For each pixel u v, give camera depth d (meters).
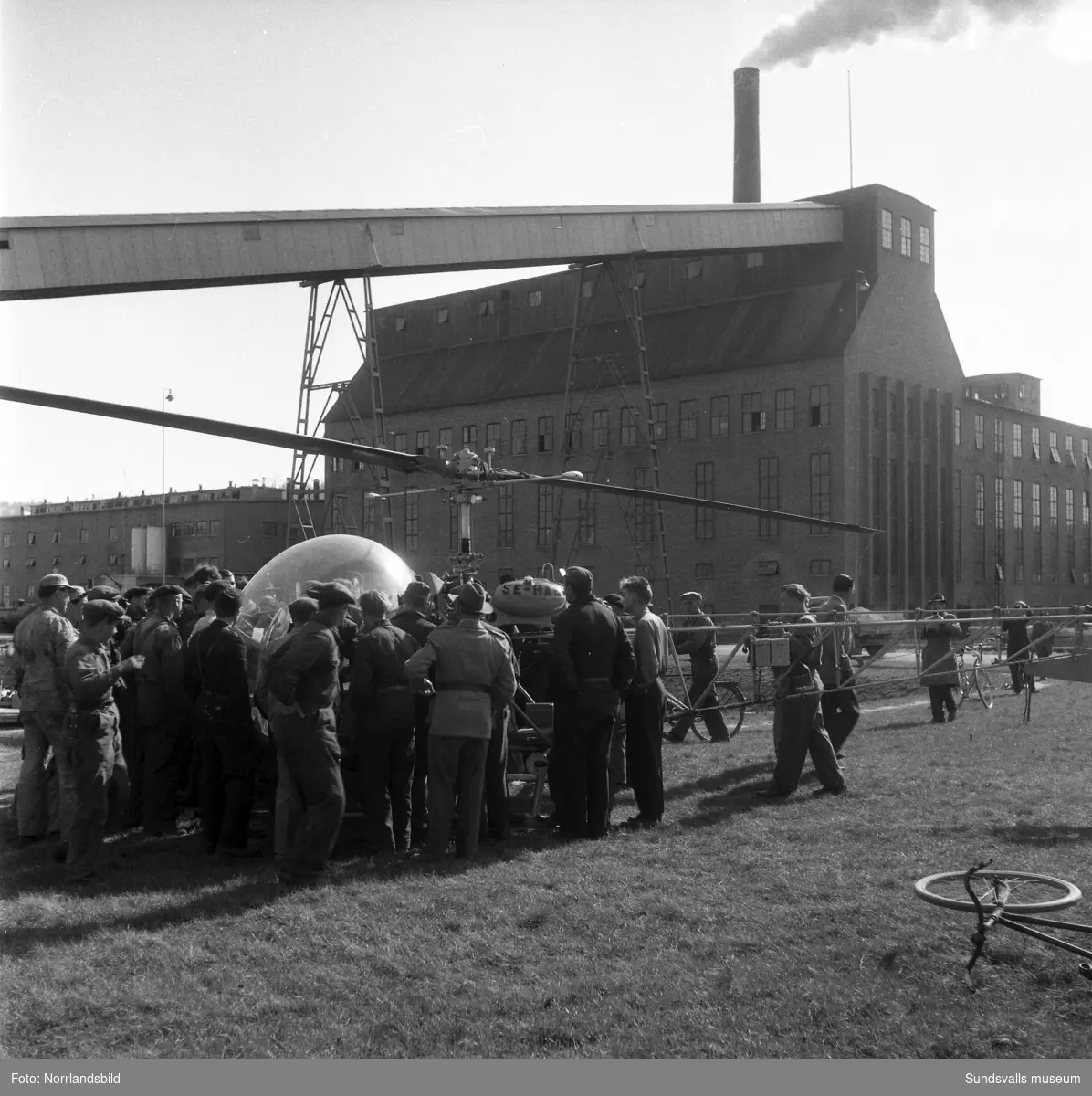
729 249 54.59
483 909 6.71
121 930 6.34
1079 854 7.96
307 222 36.81
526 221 44.62
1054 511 77.69
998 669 25.61
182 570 83.50
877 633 35.03
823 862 7.84
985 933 5.52
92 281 31.08
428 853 8.15
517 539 71.25
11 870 7.92
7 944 6.06
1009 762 12.65
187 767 9.98
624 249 48.88
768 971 5.56
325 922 6.45
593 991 5.30
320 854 7.43
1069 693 22.55
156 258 32.59
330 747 7.49
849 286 61.00
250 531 82.25
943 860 7.81
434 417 76.69
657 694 9.40
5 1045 4.73
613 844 8.57
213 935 6.23
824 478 58.75
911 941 5.99
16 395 7.02
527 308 76.25
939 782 11.22
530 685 10.73
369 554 10.62
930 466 64.19
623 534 66.50
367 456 9.34
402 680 8.46
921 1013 5.03
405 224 39.94
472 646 8.23
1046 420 77.50
